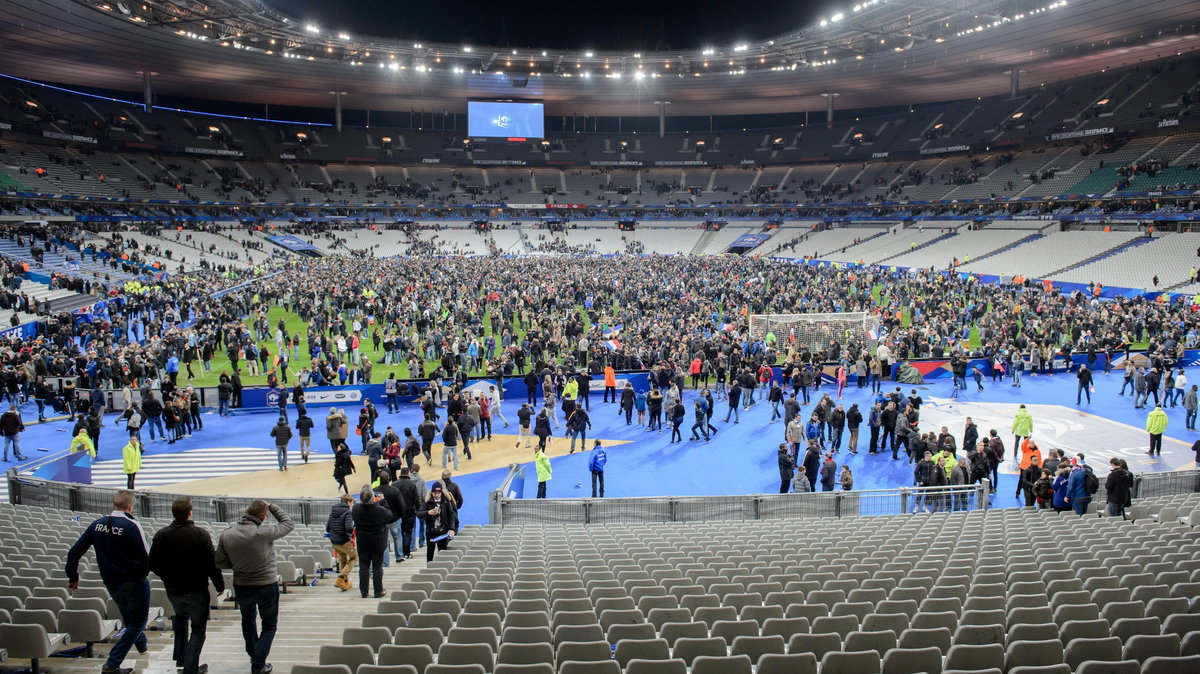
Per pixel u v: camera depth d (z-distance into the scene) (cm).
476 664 627
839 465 2366
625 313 4666
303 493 2109
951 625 789
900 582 955
